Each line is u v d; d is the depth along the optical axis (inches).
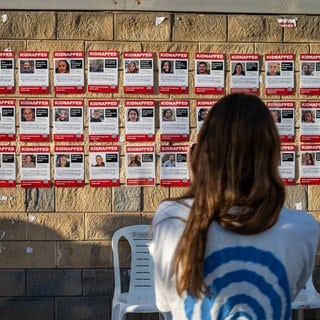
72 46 166.6
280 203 61.6
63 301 169.5
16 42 165.9
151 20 167.5
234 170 60.5
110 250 169.3
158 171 169.3
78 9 166.1
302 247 62.9
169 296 62.8
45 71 166.4
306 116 172.6
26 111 166.6
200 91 169.2
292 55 171.6
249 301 59.1
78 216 168.4
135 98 168.2
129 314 172.4
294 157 172.7
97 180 168.1
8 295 168.9
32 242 168.1
